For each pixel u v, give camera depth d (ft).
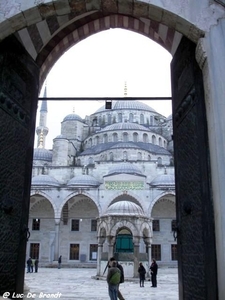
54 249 163.02
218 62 15.33
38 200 184.75
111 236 82.23
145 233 90.99
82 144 250.16
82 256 172.65
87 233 177.58
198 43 16.25
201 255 15.48
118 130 224.33
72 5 17.30
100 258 90.27
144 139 224.94
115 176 173.58
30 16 17.26
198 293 15.70
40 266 159.53
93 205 184.03
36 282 78.64
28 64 20.98
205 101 15.94
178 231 19.31
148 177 189.16
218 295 13.57
